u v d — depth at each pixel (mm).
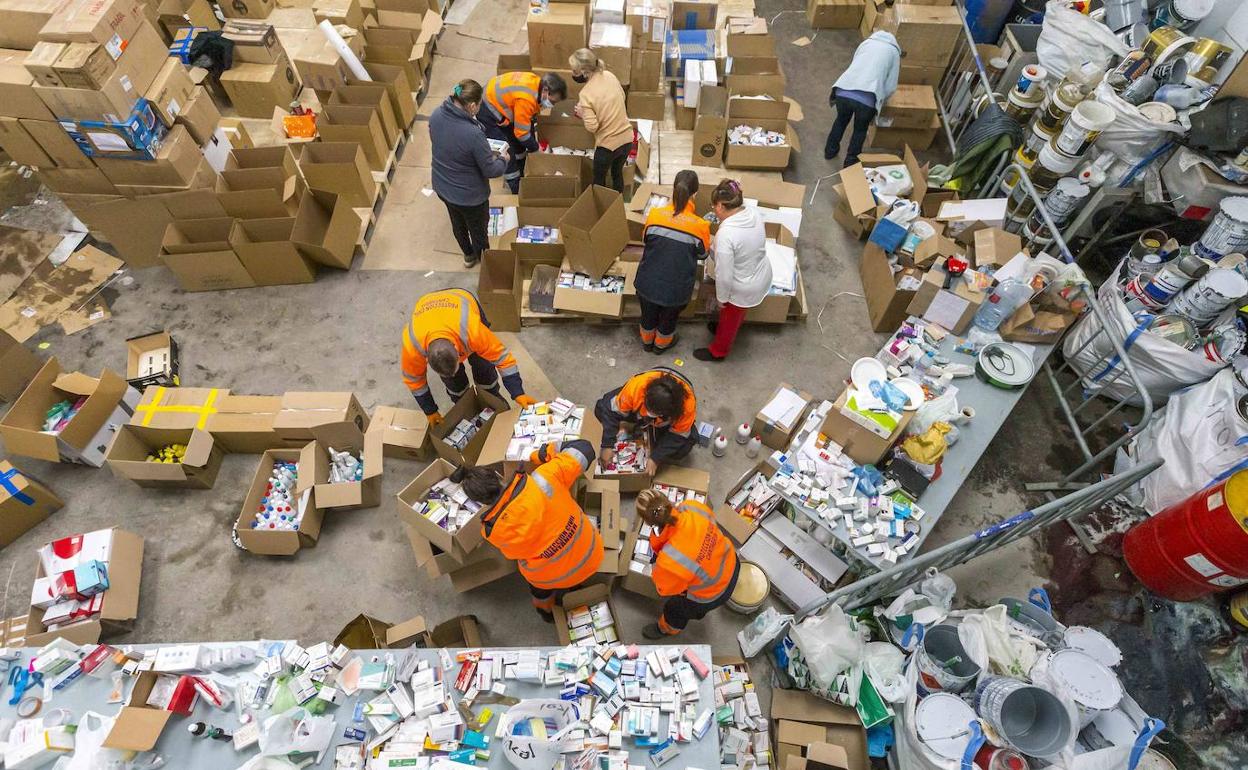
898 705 3066
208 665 2643
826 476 3516
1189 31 4773
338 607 3666
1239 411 3535
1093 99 4316
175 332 4719
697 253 3973
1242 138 3803
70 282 4930
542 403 3832
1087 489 3303
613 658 2658
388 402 4426
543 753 2389
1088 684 2996
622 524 3898
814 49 6820
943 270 4203
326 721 2502
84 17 3949
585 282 4633
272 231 4711
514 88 4664
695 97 5566
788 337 4777
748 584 3574
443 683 2596
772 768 3045
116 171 4496
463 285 4980
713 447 4195
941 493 3508
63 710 2516
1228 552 3186
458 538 3150
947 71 5883
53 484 4055
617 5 5641
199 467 3896
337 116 5141
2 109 4117
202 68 5363
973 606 3727
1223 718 3342
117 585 3541
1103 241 4914
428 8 6246
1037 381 4609
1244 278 3832
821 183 5703
